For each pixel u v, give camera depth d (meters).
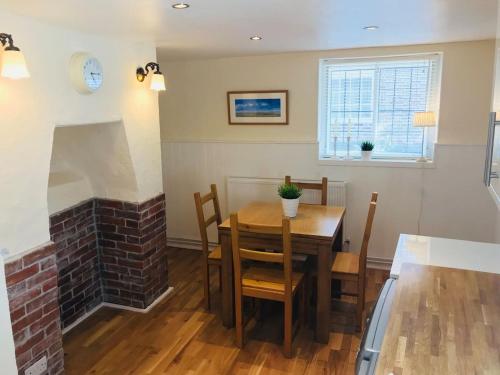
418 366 1.22
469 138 3.77
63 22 2.33
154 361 2.82
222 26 2.62
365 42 3.48
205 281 3.45
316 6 2.15
